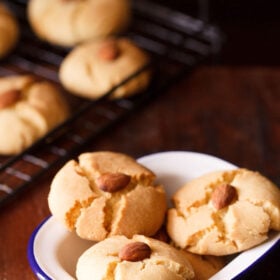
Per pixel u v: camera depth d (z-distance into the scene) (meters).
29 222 0.74
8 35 0.95
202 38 0.98
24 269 0.70
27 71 0.93
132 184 0.67
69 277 0.63
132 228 0.65
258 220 0.64
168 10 1.05
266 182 0.67
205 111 0.85
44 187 0.77
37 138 0.82
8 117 0.83
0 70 0.93
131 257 0.61
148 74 0.88
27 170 0.79
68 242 0.66
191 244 0.65
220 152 0.81
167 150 0.81
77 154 0.81
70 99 0.89
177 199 0.67
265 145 0.81
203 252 0.65
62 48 0.98
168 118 0.85
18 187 0.76
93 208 0.65
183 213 0.66
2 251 0.71
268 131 0.83
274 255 0.70
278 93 0.87
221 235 0.64
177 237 0.65
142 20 1.03
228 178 0.67
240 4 1.09
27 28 1.03
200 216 0.65
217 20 1.09
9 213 0.75
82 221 0.65
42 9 0.97
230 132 0.83
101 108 0.87
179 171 0.70
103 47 0.90
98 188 0.66
